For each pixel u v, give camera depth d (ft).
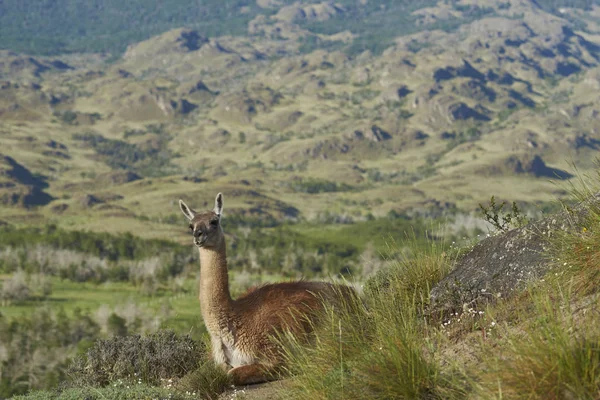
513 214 62.34
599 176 54.75
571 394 33.96
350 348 49.44
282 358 61.05
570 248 48.16
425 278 60.90
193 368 71.10
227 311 61.72
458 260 63.26
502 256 55.88
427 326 51.98
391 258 65.00
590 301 42.27
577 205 54.24
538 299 43.78
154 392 56.95
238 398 56.29
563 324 40.04
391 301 52.75
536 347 36.52
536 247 53.93
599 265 45.09
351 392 42.83
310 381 46.52
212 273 61.93
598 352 34.53
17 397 60.49
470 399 37.83
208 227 60.54
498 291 53.26
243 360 61.77
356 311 56.24
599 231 46.98
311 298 64.49
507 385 36.01
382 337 44.83
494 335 43.50
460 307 53.78
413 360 41.78
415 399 40.93
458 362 42.73
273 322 61.87
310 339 61.72
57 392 64.64
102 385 70.18
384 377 42.14
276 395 53.06
